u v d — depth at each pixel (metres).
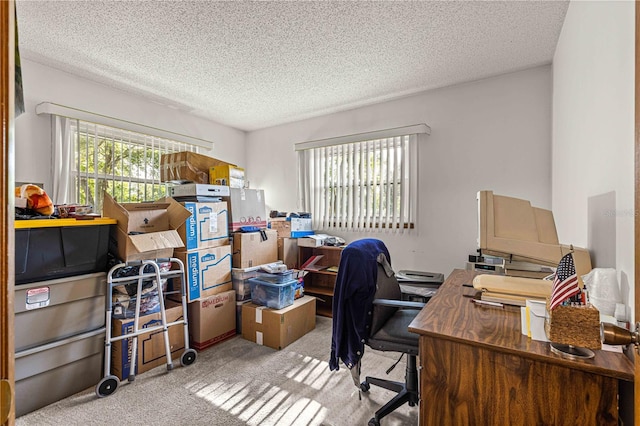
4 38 0.45
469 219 3.00
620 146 1.05
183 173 3.00
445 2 1.84
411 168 3.27
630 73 0.98
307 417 1.67
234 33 2.15
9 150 0.45
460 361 0.88
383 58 2.51
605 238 1.20
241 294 2.84
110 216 2.12
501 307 1.15
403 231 3.33
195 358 2.28
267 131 4.46
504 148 2.83
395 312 1.80
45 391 1.74
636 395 0.59
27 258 1.68
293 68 2.68
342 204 3.73
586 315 0.71
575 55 1.71
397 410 1.73
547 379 0.78
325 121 3.93
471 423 0.87
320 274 3.85
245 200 3.13
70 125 2.76
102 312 2.00
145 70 2.71
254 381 2.01
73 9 1.88
